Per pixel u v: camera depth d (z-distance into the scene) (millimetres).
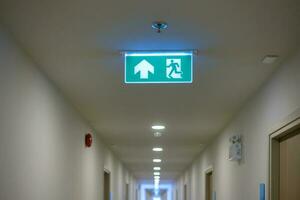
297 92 2879
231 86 3965
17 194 2865
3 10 2418
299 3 2295
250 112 4422
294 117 2918
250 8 2363
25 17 2508
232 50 3006
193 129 6438
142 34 2746
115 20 2545
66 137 4480
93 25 2619
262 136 3893
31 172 3189
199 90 4133
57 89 4047
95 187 6613
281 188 3498
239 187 5051
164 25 2598
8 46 2691
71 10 2420
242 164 4879
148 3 2324
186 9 2387
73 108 4855
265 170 3754
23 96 3010
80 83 3906
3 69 2598
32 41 2869
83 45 2949
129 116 5453
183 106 4848
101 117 5523
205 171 8523
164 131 6645
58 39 2840
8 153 2697
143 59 3039
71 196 4754
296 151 3143
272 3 2303
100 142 7219
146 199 27453
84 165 5613
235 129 5320
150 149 8898
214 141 7363
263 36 2750
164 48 2980
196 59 3201
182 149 8898
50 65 3379
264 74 3566
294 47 2922
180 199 15891
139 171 14781
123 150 9094
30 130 3174
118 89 4125
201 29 2656
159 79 3004
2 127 2592
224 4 2320
